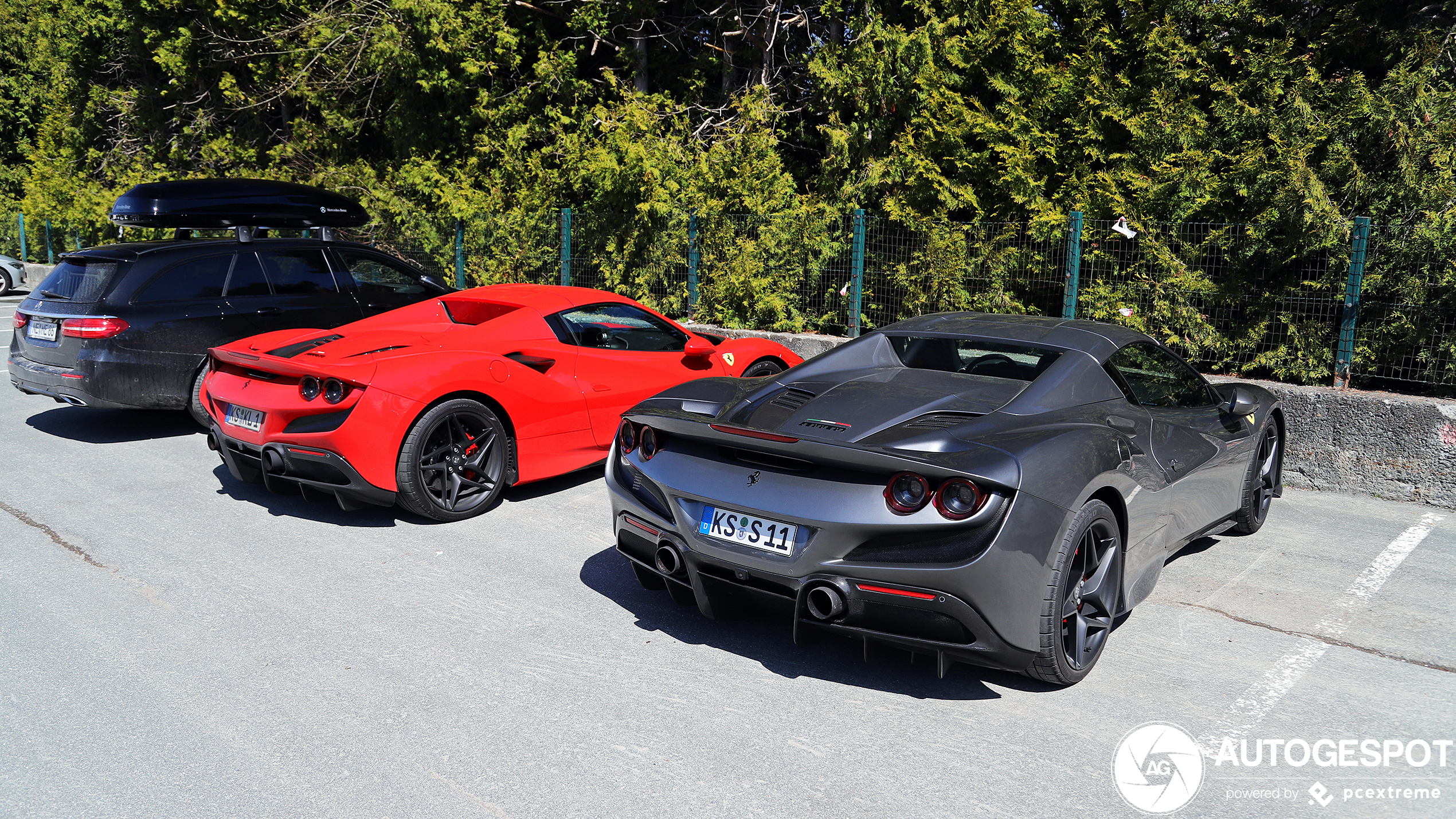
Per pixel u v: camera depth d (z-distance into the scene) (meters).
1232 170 7.53
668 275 10.43
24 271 21.69
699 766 2.75
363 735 2.91
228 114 19.28
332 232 13.39
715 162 11.20
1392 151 6.89
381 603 3.96
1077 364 3.74
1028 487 2.94
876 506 2.98
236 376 5.14
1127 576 3.54
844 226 9.66
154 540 4.73
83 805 2.54
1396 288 6.36
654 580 3.87
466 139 15.31
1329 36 8.25
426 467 4.97
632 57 14.36
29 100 29.45
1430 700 3.19
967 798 2.60
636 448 3.69
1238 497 4.67
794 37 14.23
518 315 5.68
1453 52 7.46
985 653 2.99
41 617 3.77
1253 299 7.15
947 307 8.48
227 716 3.02
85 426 7.62
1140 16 8.76
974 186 9.79
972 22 10.30
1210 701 3.18
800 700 3.17
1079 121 8.89
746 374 6.80
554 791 2.62
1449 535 5.04
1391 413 5.74
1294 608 3.99
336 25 14.98
